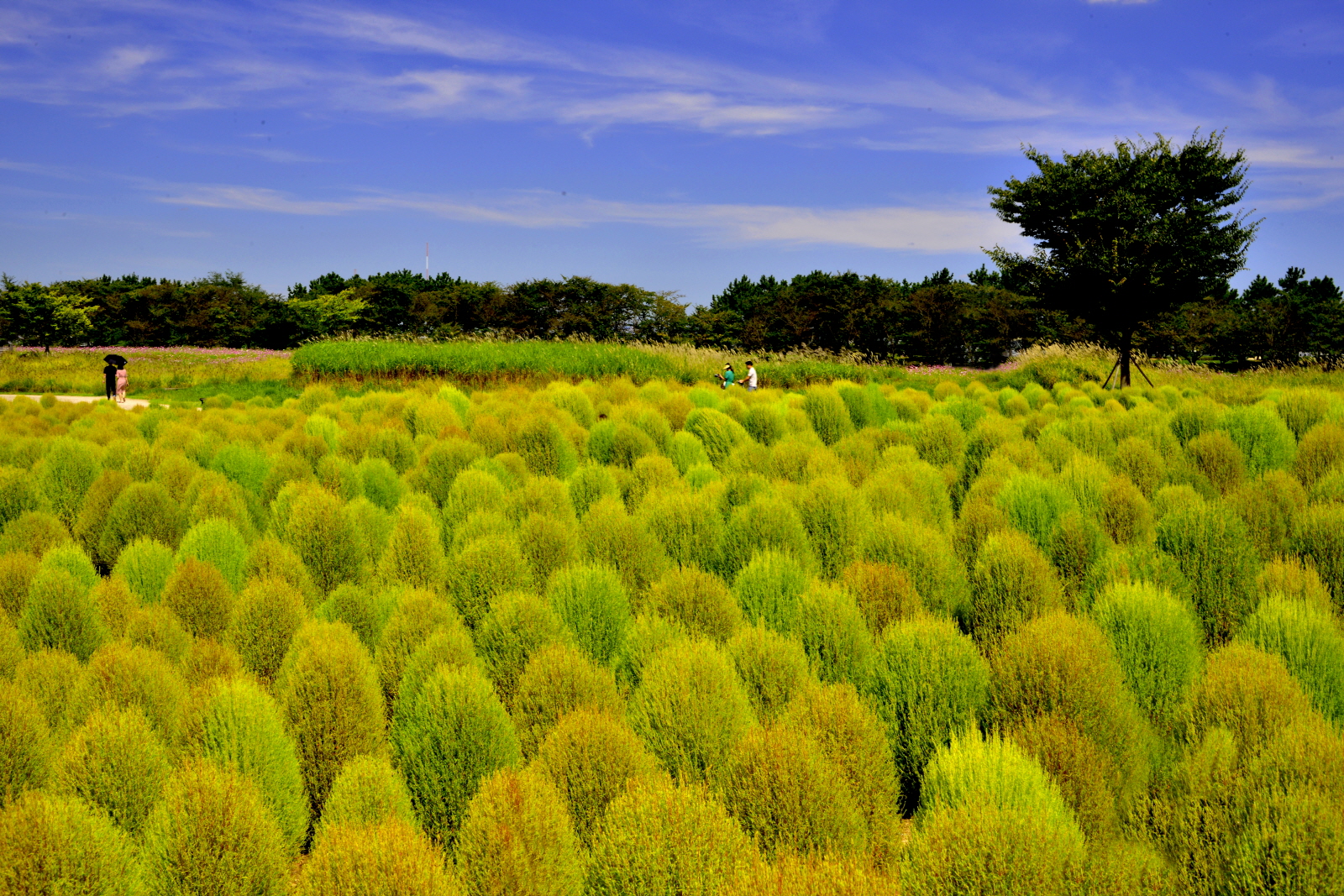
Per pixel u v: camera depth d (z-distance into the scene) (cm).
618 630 464
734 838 290
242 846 293
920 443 915
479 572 497
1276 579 504
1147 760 368
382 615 486
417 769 349
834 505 591
